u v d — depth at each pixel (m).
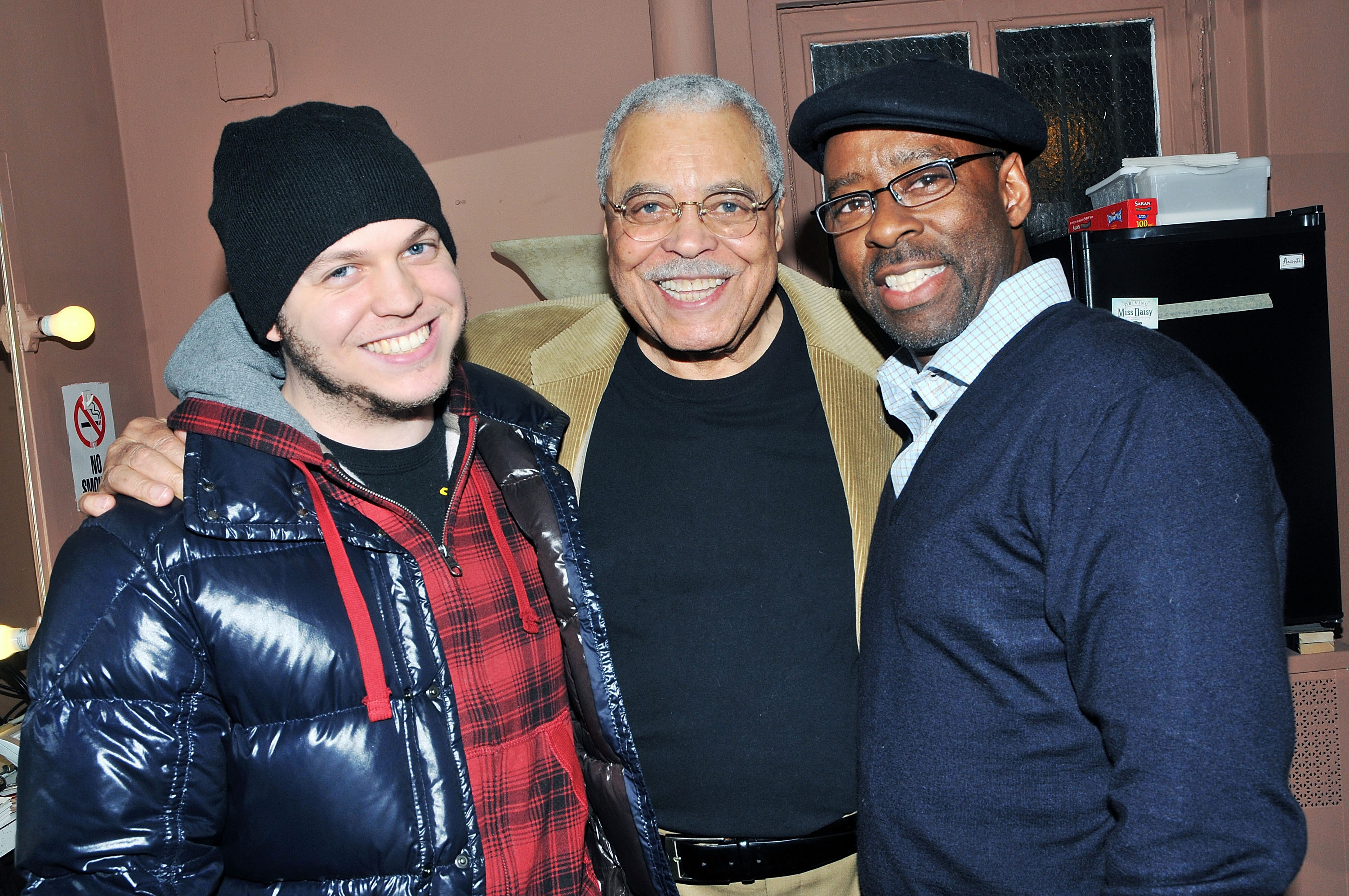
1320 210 2.08
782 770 1.28
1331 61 2.57
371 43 2.56
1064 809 0.97
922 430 1.20
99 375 2.31
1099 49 2.73
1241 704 0.82
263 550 0.96
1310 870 2.23
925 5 2.71
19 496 1.97
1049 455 0.96
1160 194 2.15
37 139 2.14
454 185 2.59
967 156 1.12
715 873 1.30
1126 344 0.97
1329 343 2.11
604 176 1.35
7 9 2.07
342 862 0.95
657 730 1.31
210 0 2.52
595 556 1.35
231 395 0.98
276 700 0.94
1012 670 0.98
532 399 1.26
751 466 1.36
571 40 2.57
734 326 1.31
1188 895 0.81
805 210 2.72
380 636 0.99
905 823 1.03
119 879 0.87
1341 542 2.58
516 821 1.06
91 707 0.88
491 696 1.06
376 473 1.08
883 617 1.09
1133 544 0.87
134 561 0.91
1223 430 0.88
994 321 1.10
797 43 2.71
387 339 1.01
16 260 2.01
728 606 1.30
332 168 0.97
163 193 2.55
